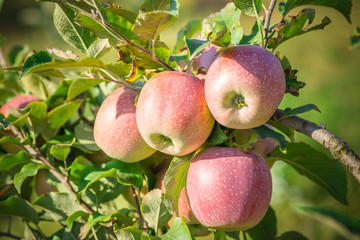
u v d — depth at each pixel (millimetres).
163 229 692
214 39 568
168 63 627
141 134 597
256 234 724
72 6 602
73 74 707
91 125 732
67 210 676
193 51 562
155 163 670
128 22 621
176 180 610
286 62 600
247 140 627
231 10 707
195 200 599
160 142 593
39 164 675
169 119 569
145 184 663
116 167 650
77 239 682
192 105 573
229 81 555
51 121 712
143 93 590
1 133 718
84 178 646
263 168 601
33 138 708
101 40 622
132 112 630
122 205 719
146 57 604
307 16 600
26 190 729
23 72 601
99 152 707
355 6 694
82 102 733
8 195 727
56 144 664
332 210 554
